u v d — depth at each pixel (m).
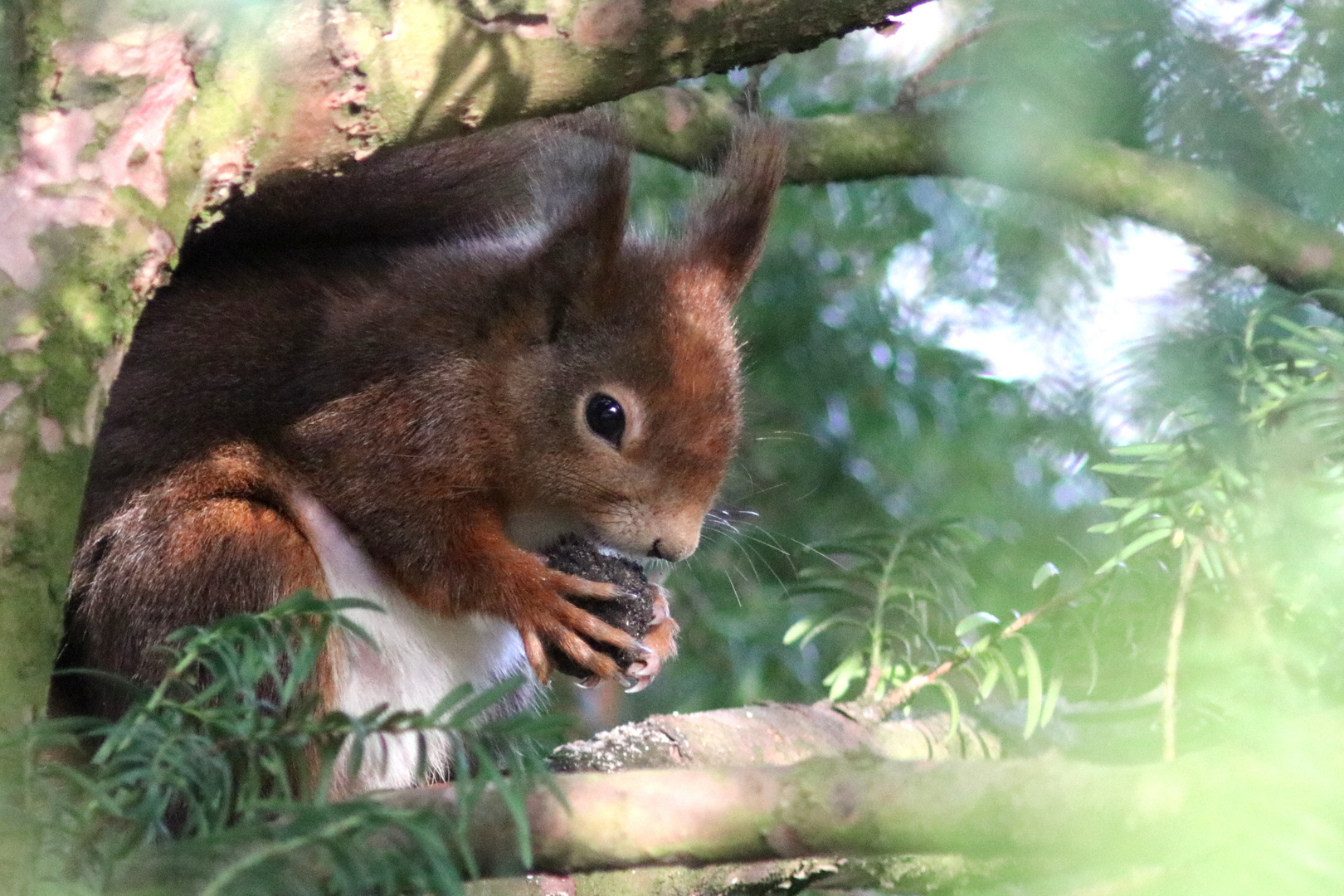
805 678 3.25
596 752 3.18
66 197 3.09
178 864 2.94
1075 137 3.13
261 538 3.18
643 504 3.20
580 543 3.22
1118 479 3.18
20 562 3.09
